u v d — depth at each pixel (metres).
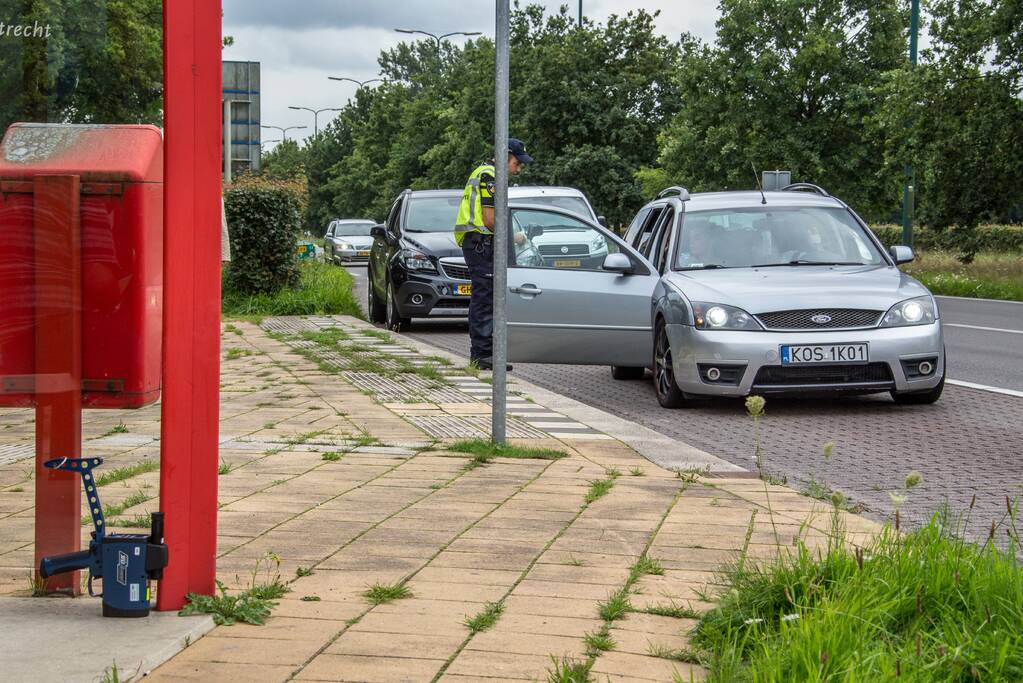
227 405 10.46
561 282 12.36
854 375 10.67
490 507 6.29
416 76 116.06
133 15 4.35
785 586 4.08
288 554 5.28
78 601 4.49
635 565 5.09
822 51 44.34
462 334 19.53
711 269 11.89
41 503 4.57
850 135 46.16
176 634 4.02
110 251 4.49
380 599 4.56
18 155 4.44
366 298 28.56
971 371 14.05
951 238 37.50
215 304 4.33
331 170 123.69
